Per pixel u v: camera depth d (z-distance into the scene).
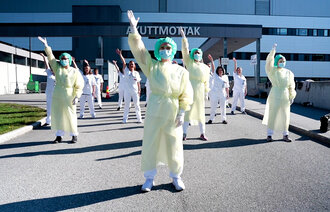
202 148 5.60
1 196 3.26
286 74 6.12
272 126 6.18
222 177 3.90
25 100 18.36
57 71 5.76
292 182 3.71
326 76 47.12
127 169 4.26
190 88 3.46
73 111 5.93
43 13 46.94
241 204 3.04
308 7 47.22
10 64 30.22
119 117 10.43
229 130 7.70
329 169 4.27
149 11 45.78
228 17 46.16
